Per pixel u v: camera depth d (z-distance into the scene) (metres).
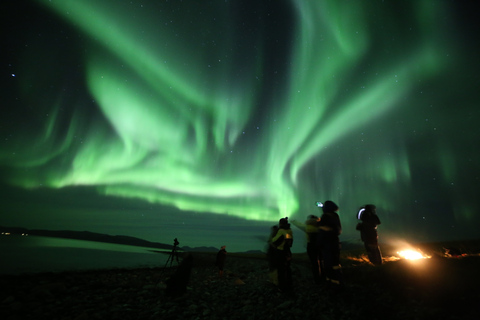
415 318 3.46
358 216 7.50
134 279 8.42
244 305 5.17
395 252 9.54
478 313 3.30
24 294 5.90
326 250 5.40
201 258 15.47
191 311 4.79
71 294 6.13
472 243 9.55
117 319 4.33
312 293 5.48
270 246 6.33
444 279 4.66
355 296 4.74
